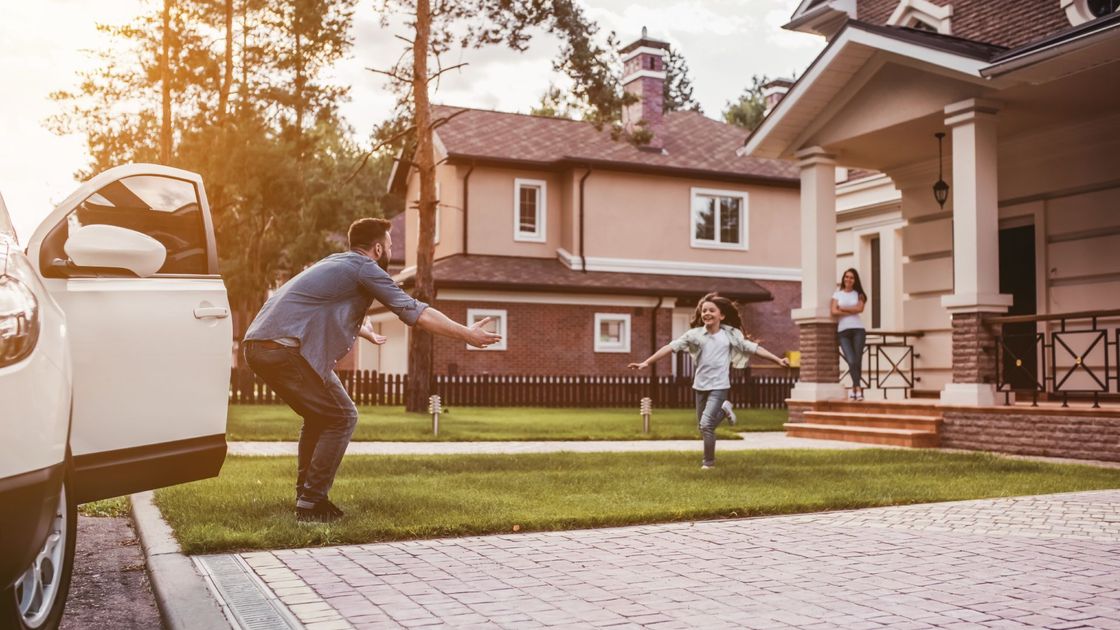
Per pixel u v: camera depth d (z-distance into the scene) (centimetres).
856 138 1445
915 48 1254
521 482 802
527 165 2684
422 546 540
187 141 2128
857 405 1410
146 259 420
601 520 613
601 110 2155
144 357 455
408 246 3127
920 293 1595
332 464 594
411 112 2027
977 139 1245
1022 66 1098
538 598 425
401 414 1870
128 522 664
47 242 432
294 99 2464
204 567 478
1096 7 1341
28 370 313
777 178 2923
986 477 876
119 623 416
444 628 377
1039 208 1391
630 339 2683
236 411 1859
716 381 941
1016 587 449
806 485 805
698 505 673
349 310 592
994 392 1238
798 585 452
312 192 2459
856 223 1834
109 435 439
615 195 2762
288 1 2419
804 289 1509
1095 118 1309
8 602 315
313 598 421
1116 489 800
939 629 378
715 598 427
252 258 2366
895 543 556
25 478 302
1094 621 390
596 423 1670
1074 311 1344
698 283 2788
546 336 2586
